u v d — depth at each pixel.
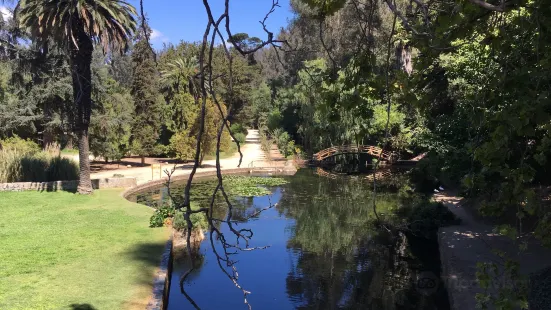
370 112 3.29
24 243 9.40
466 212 13.43
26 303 6.26
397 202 18.12
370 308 8.12
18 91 24.83
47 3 12.68
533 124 3.56
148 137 29.47
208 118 21.47
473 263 8.66
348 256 11.34
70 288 6.91
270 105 51.72
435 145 12.88
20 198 14.70
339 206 17.72
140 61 30.56
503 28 3.44
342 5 2.88
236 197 19.39
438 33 2.90
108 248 9.19
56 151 20.06
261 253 11.55
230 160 31.77
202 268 10.07
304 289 9.09
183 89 30.33
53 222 11.45
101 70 25.41
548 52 3.31
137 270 7.88
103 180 18.14
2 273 7.51
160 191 20.06
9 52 22.30
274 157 34.25
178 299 8.30
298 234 13.59
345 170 29.53
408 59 20.83
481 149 3.01
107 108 27.06
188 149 27.73
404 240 12.52
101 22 13.09
